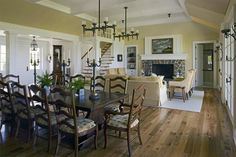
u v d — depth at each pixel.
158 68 10.77
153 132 3.71
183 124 4.17
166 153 2.88
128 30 10.97
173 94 7.14
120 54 11.62
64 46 11.34
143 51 11.20
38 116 2.98
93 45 9.94
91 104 2.86
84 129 2.75
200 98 7.09
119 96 3.47
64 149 3.00
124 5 7.80
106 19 5.90
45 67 12.01
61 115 2.84
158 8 8.30
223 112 5.13
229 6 4.20
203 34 9.73
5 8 6.01
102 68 10.44
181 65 10.17
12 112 3.38
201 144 3.18
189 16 9.13
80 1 7.08
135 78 6.02
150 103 5.91
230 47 4.61
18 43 10.35
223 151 2.94
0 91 3.46
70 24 8.65
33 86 2.95
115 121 2.94
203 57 11.13
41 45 11.72
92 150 2.97
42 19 7.39
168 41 10.44
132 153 2.88
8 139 3.36
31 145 3.14
